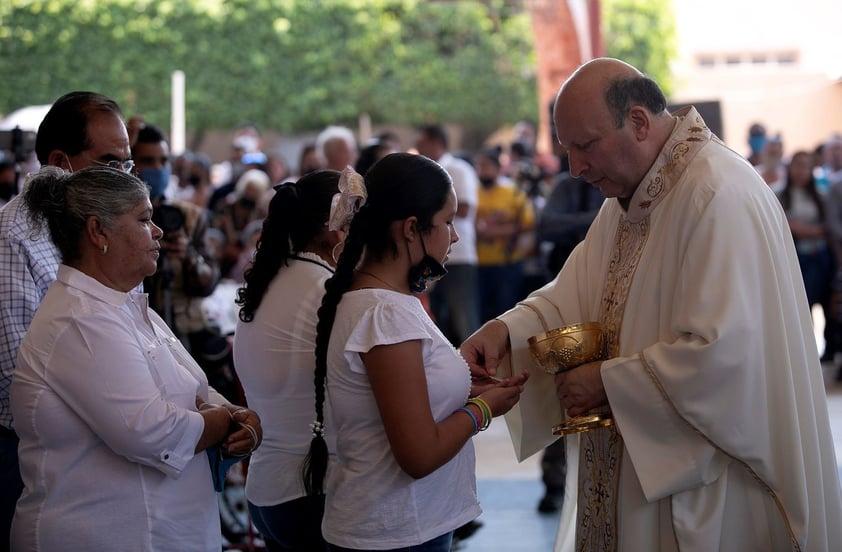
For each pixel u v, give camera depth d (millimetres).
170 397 2338
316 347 2348
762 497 2533
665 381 2424
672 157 2561
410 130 19891
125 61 17734
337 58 18781
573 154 2604
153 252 2314
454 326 7074
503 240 7617
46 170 2332
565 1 9875
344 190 2279
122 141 2914
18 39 17359
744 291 2406
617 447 2656
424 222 2268
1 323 2656
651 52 18906
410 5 19266
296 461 2691
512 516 4648
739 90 18500
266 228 2777
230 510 4492
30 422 2195
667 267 2541
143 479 2246
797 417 2461
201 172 8109
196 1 18000
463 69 19391
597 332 2578
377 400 2213
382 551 2275
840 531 2607
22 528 2215
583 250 2965
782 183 8070
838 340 7668
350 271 2301
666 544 2580
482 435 6234
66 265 2283
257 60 18250
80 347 2178
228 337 4121
